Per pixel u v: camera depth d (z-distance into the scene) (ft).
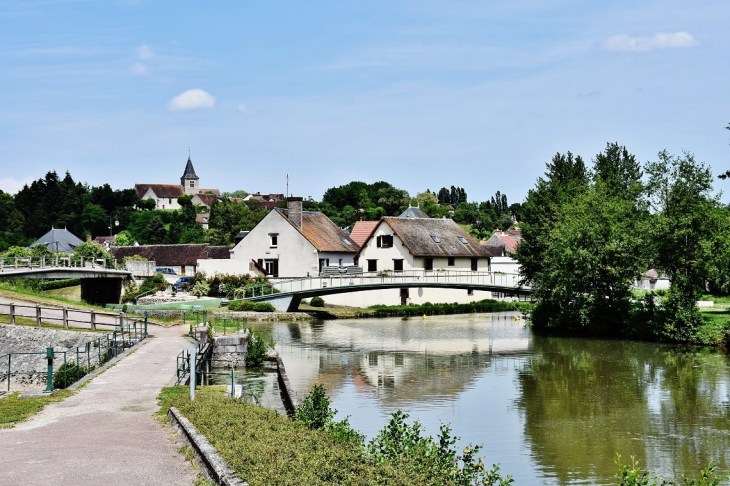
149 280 240.12
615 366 127.85
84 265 201.77
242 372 116.16
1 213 504.02
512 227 593.83
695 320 159.84
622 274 168.66
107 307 176.24
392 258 253.65
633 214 179.52
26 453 48.19
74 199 502.79
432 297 253.03
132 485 40.68
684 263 165.17
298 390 102.27
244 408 60.80
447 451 54.90
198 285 227.20
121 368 90.63
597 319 175.73
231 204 417.28
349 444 51.21
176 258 312.91
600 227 172.14
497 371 122.72
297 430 52.90
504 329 188.55
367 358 136.67
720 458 73.26
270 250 253.44
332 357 137.69
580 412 92.12
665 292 180.14
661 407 95.09
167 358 99.76
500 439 79.41
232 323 161.58
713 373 119.85
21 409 63.72
